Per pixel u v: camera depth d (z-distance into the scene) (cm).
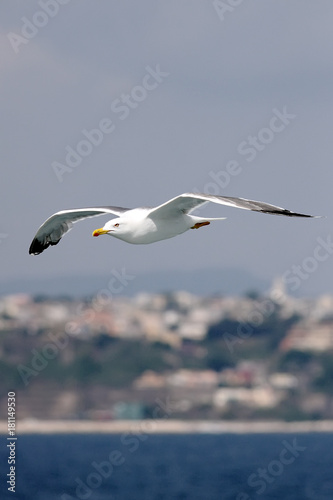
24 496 7688
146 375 15162
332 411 15488
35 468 10444
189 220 1945
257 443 14588
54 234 2053
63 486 8456
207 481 8844
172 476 9512
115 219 1962
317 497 7269
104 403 14450
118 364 15000
